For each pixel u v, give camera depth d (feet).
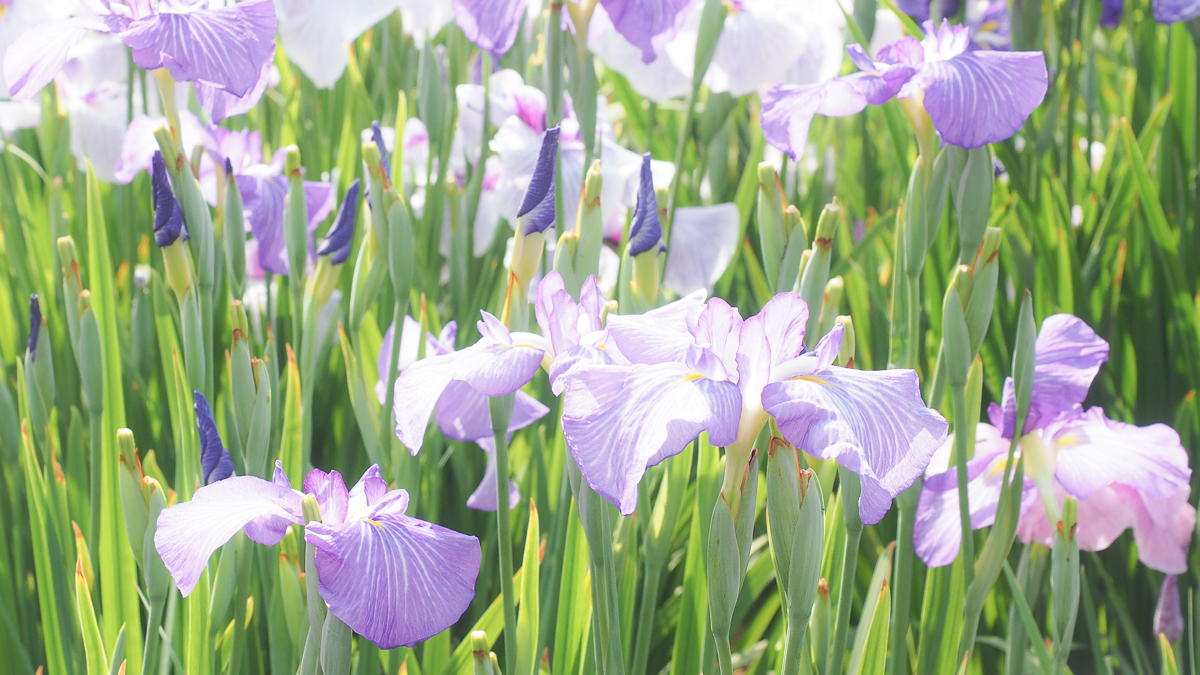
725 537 5.72
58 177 7.11
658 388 5.70
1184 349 6.96
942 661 6.29
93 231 6.54
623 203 7.09
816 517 5.73
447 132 7.14
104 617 6.30
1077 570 6.06
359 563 5.74
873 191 8.44
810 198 7.65
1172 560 6.32
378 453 6.39
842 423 5.66
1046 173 7.08
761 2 7.30
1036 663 6.64
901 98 6.20
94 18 6.26
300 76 8.61
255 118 7.78
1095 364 6.19
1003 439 6.28
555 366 5.85
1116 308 7.16
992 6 8.41
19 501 6.72
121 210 7.40
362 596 5.73
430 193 7.09
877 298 7.16
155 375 7.04
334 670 5.76
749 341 5.72
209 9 6.24
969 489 6.29
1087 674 6.86
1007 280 7.22
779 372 5.75
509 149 7.05
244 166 6.82
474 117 7.30
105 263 6.54
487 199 7.30
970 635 6.15
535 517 6.09
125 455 5.98
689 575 6.32
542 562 6.62
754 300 7.88
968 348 6.09
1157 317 7.09
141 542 6.01
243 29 6.22
